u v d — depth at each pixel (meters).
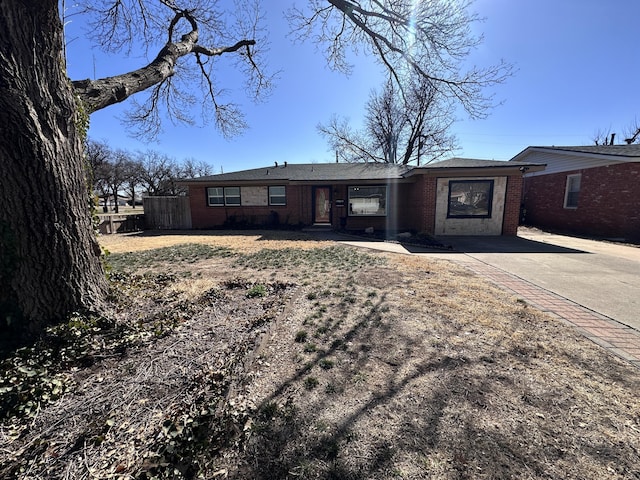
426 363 2.40
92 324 2.77
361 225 13.22
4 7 2.18
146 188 37.09
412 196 12.48
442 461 1.49
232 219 14.12
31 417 1.75
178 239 10.29
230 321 3.15
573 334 2.92
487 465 1.46
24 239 2.51
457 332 2.95
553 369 2.31
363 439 1.64
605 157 10.48
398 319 3.26
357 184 12.78
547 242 9.02
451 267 5.74
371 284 4.60
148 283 4.51
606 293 4.19
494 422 1.75
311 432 1.69
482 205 10.38
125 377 2.16
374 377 2.21
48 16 2.42
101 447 1.56
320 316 3.35
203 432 1.66
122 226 12.93
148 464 1.46
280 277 5.06
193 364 2.33
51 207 2.62
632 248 8.01
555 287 4.46
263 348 2.62
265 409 1.86
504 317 3.32
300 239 10.05
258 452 1.56
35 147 2.46
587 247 8.15
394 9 6.11
